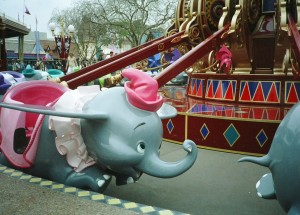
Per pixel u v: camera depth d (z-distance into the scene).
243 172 4.64
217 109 6.47
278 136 2.46
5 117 3.76
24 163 3.68
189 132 5.98
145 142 3.03
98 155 3.14
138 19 33.06
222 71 7.50
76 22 38.38
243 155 5.45
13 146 3.71
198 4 7.34
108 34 37.62
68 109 3.30
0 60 19.95
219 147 5.67
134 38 31.92
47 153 3.53
